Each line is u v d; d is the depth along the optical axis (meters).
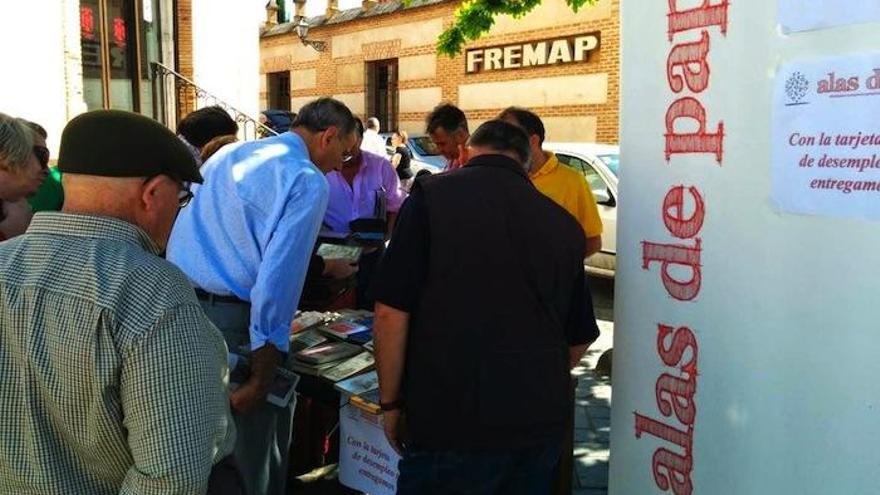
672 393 2.11
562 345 2.11
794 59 1.70
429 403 2.04
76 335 1.33
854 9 1.56
